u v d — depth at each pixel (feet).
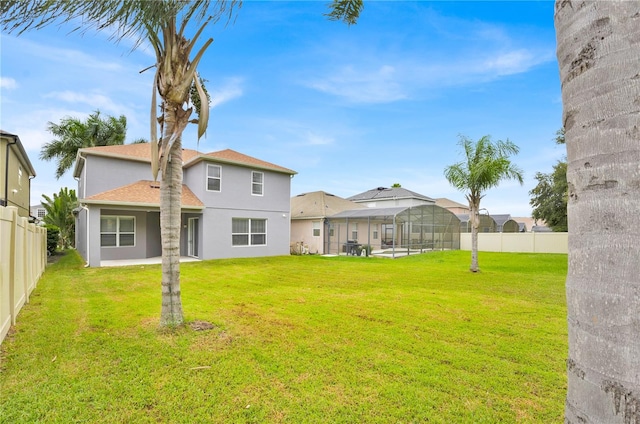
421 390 10.84
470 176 38.14
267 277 33.94
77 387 10.64
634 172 3.36
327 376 11.72
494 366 12.69
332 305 21.88
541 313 20.27
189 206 46.96
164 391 10.52
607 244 3.53
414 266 44.98
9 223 15.87
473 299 24.03
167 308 16.51
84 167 51.19
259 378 11.48
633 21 3.47
